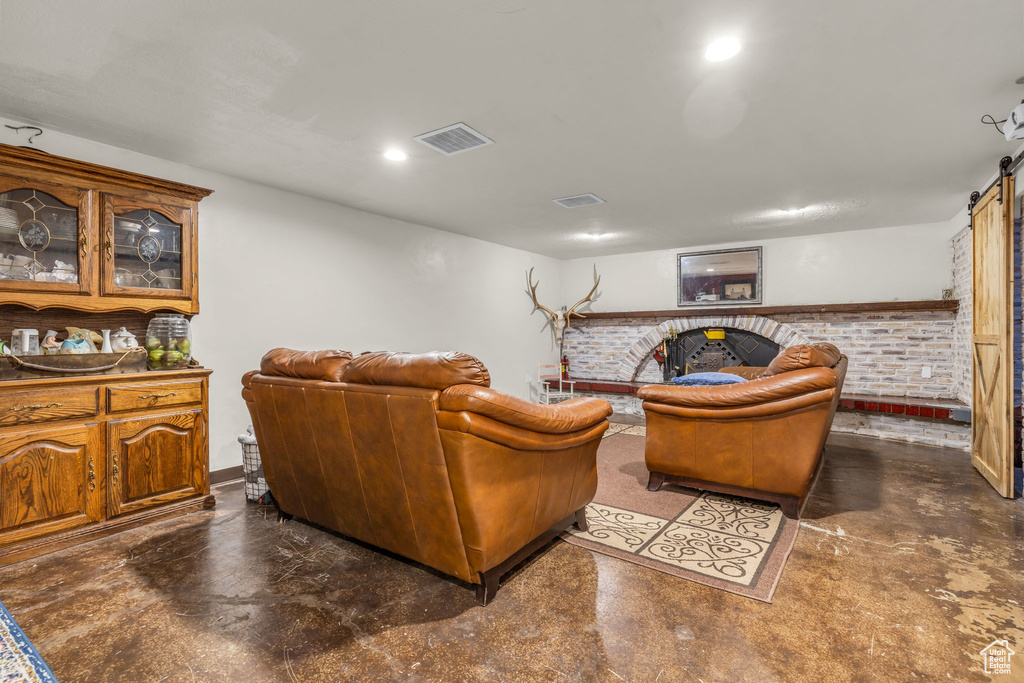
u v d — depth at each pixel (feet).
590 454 8.18
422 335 17.33
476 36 6.37
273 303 12.77
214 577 7.02
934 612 6.05
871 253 18.11
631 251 22.99
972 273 12.45
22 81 7.51
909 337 17.22
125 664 5.16
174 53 6.75
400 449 6.43
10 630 5.72
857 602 6.29
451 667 5.09
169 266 10.02
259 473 10.07
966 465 12.83
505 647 5.42
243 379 8.89
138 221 9.52
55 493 7.97
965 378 15.15
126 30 6.23
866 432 16.52
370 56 6.84
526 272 22.86
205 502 9.82
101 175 8.85
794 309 18.56
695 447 10.13
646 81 7.54
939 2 5.67
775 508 9.75
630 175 12.00
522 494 6.65
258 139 9.71
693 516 9.33
